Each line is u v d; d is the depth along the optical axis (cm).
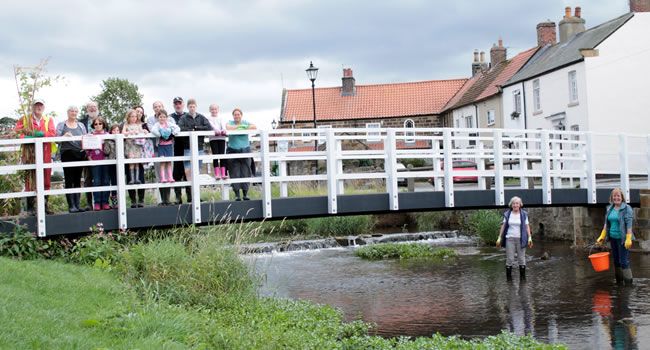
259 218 1062
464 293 1109
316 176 1098
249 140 1097
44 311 557
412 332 853
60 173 1641
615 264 1138
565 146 2730
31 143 931
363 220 2172
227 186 1117
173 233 990
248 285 915
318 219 2158
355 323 877
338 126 4306
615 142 2559
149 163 1060
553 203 1372
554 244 1786
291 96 4494
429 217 2369
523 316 916
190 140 993
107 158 982
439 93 4384
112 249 904
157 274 833
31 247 878
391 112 4297
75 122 981
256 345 635
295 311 885
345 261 1580
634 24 2570
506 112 3319
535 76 2969
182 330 597
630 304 958
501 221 1836
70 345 473
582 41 2784
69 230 931
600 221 1630
